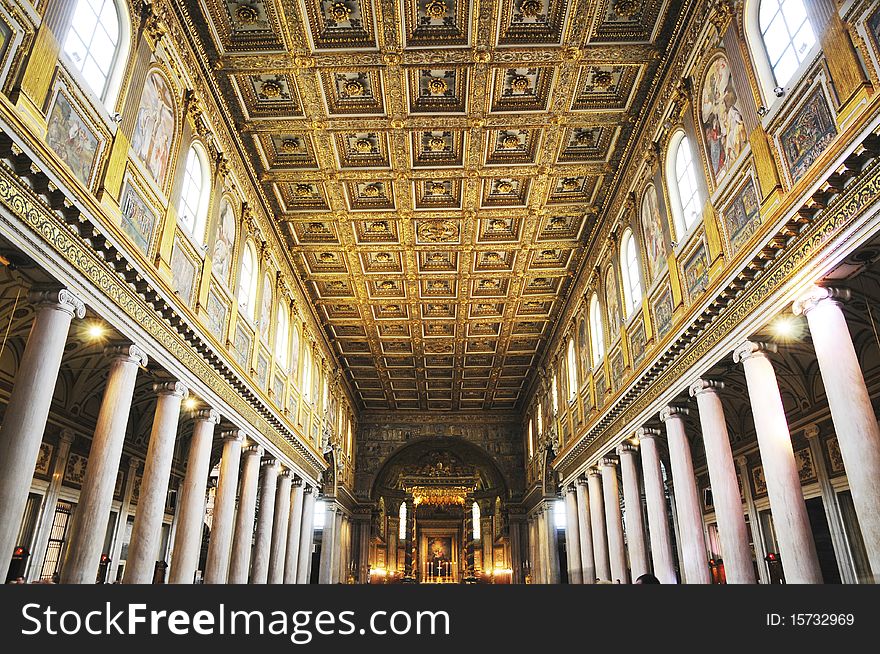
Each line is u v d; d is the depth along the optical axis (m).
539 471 36.06
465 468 48.12
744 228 12.29
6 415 9.09
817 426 17.55
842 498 16.77
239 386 18.33
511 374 38.31
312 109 18.09
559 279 27.72
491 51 16.20
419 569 49.34
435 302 29.62
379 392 41.53
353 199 22.55
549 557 33.34
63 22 9.80
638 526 19.84
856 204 9.05
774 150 11.23
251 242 20.72
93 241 10.50
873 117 8.34
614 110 18.00
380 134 19.41
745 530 12.93
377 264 26.52
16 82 8.80
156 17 13.17
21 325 14.47
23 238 8.83
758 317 11.83
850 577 16.27
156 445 13.70
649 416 17.92
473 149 19.83
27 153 8.50
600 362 23.31
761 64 11.84
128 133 11.98
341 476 36.75
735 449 22.14
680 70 15.38
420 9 15.37
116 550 20.78
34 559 17.02
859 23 8.96
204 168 16.78
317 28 15.76
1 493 8.70
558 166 20.48
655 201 17.50
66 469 18.58
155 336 13.18
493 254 25.91
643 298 18.19
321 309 30.17
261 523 22.25
